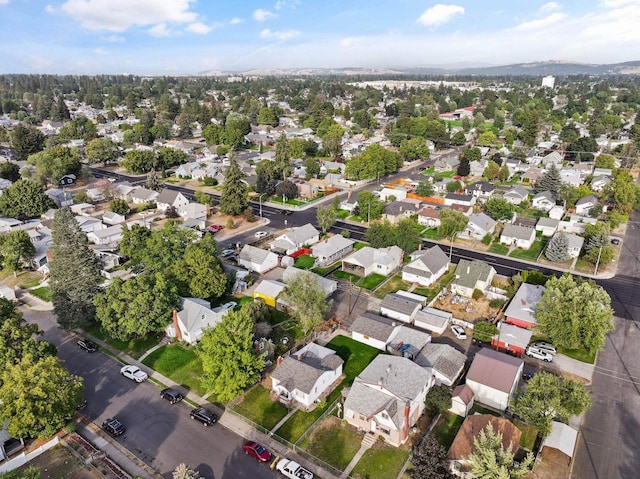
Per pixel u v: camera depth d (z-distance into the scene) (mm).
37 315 66750
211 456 40906
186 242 71062
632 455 40156
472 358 54125
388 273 76625
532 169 140250
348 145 181750
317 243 88688
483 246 88562
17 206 104500
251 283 73875
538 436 42469
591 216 102188
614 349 55688
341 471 38875
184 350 56469
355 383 45812
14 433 39938
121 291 57281
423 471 35062
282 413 45812
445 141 182750
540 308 56500
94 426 44812
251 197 124688
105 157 161500
